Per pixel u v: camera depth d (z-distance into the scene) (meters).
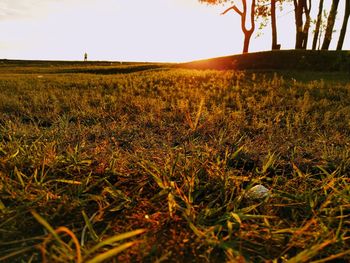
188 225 1.98
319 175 3.03
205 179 2.65
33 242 1.82
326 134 4.71
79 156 3.03
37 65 40.31
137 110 6.79
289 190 2.56
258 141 4.14
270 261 1.68
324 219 2.01
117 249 1.24
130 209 2.23
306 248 1.74
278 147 3.80
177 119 5.85
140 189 2.50
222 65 23.25
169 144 3.84
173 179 2.65
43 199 2.24
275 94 9.06
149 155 3.25
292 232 1.84
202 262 1.68
